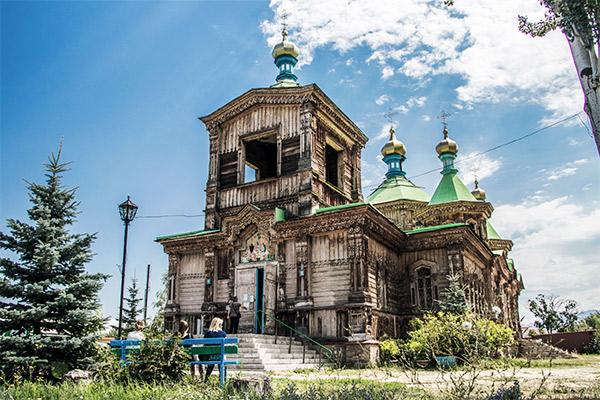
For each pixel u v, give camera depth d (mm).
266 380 11000
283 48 33750
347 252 24469
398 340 24406
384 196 43750
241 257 27953
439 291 27766
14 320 16359
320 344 23078
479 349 10047
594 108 12016
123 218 20844
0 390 11617
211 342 11945
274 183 28141
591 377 14727
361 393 9844
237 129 30656
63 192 18719
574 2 12172
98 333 17969
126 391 10812
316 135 28312
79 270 18094
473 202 38188
